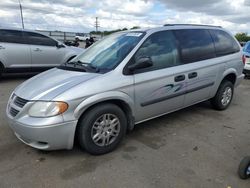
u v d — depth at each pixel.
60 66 4.04
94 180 2.81
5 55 7.89
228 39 5.26
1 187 2.67
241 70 5.52
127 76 3.44
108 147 3.38
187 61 4.25
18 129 3.09
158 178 2.86
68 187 2.69
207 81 4.64
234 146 3.68
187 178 2.86
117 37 4.16
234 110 5.39
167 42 4.04
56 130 2.94
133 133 4.08
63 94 2.98
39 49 8.56
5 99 5.94
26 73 8.86
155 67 3.78
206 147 3.63
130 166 3.10
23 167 3.04
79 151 3.44
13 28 8.11
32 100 3.01
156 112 3.95
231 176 2.91
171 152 3.46
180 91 4.14
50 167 3.05
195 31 4.56
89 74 3.36
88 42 15.63
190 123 4.56
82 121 3.14
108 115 3.31
